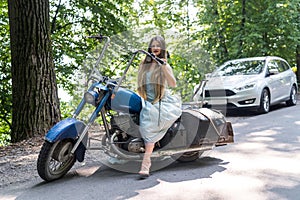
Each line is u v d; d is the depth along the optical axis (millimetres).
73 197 4559
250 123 9438
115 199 4426
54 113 9047
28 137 8750
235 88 10664
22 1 8719
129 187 4828
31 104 8812
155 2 15781
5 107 13734
